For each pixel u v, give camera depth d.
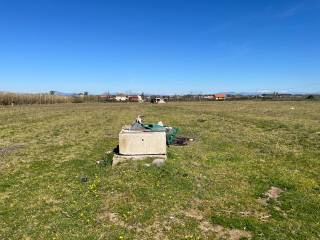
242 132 30.98
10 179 16.31
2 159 20.73
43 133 32.72
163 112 62.53
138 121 22.81
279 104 87.19
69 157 20.92
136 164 16.92
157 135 17.94
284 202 12.98
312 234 10.57
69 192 14.17
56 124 41.31
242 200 13.12
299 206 12.62
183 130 32.50
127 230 10.76
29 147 24.88
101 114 58.97
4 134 32.06
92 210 12.20
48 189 14.68
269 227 10.98
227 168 17.42
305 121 39.91
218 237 10.38
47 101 113.50
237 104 92.38
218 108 72.88
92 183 15.01
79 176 16.45
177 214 11.82
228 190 14.13
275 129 33.22
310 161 19.05
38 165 19.00
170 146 22.89
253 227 10.93
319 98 124.31
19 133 32.81
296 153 21.12
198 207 12.41
